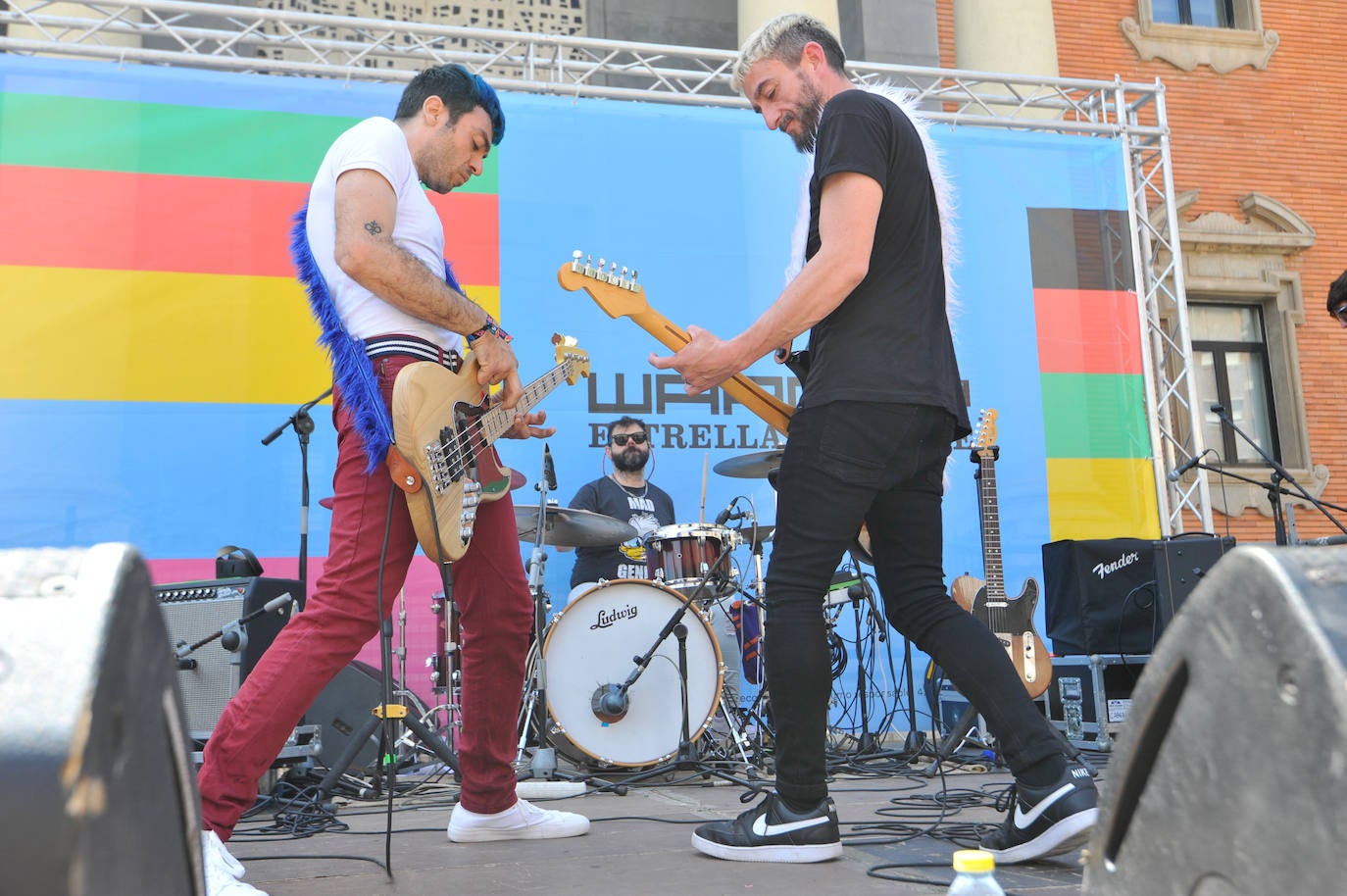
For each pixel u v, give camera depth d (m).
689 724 3.91
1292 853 0.52
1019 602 4.57
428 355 2.17
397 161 2.18
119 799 0.48
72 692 0.46
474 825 2.46
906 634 2.14
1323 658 0.50
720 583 4.20
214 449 5.28
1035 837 1.93
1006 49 7.76
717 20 9.10
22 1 6.24
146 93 5.42
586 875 1.99
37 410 5.09
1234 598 0.56
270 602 3.54
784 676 2.04
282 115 5.56
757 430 5.98
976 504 6.04
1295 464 8.65
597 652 3.93
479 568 2.37
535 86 5.93
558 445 5.71
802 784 2.05
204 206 5.41
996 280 6.25
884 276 2.07
